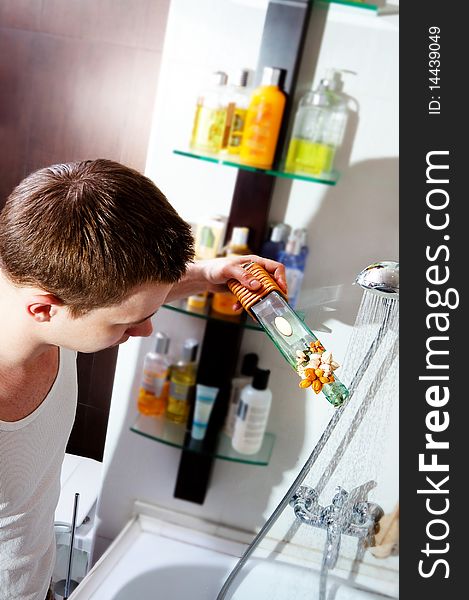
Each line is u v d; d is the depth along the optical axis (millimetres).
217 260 1205
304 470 1266
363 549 1262
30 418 1032
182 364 1501
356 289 1242
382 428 1224
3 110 1511
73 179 843
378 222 1343
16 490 1045
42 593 1293
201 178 1421
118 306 864
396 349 1196
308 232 1391
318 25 1280
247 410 1438
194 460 1546
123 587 1467
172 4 1342
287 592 1316
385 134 1298
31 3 1414
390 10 1236
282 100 1255
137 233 818
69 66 1439
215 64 1354
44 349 1007
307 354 1057
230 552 1577
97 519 1664
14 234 833
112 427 1609
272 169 1275
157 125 1423
